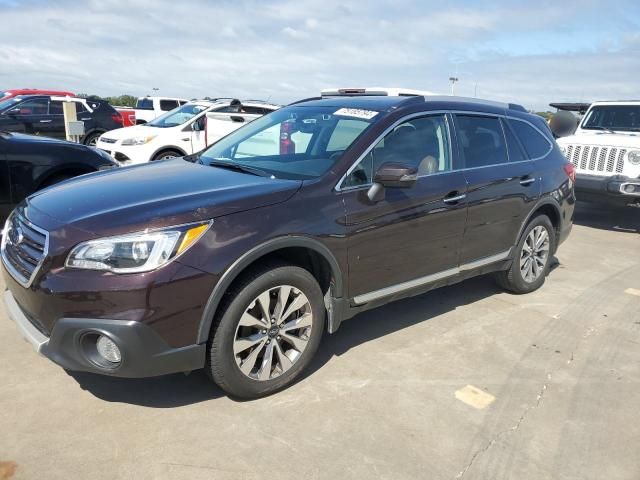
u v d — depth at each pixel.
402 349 3.88
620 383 3.55
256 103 12.66
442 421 3.04
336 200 3.31
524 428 3.01
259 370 3.14
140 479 2.48
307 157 3.65
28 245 2.93
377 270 3.60
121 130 11.12
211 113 11.26
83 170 6.20
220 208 2.89
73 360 2.73
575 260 6.49
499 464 2.71
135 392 3.18
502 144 4.62
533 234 5.00
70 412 2.95
